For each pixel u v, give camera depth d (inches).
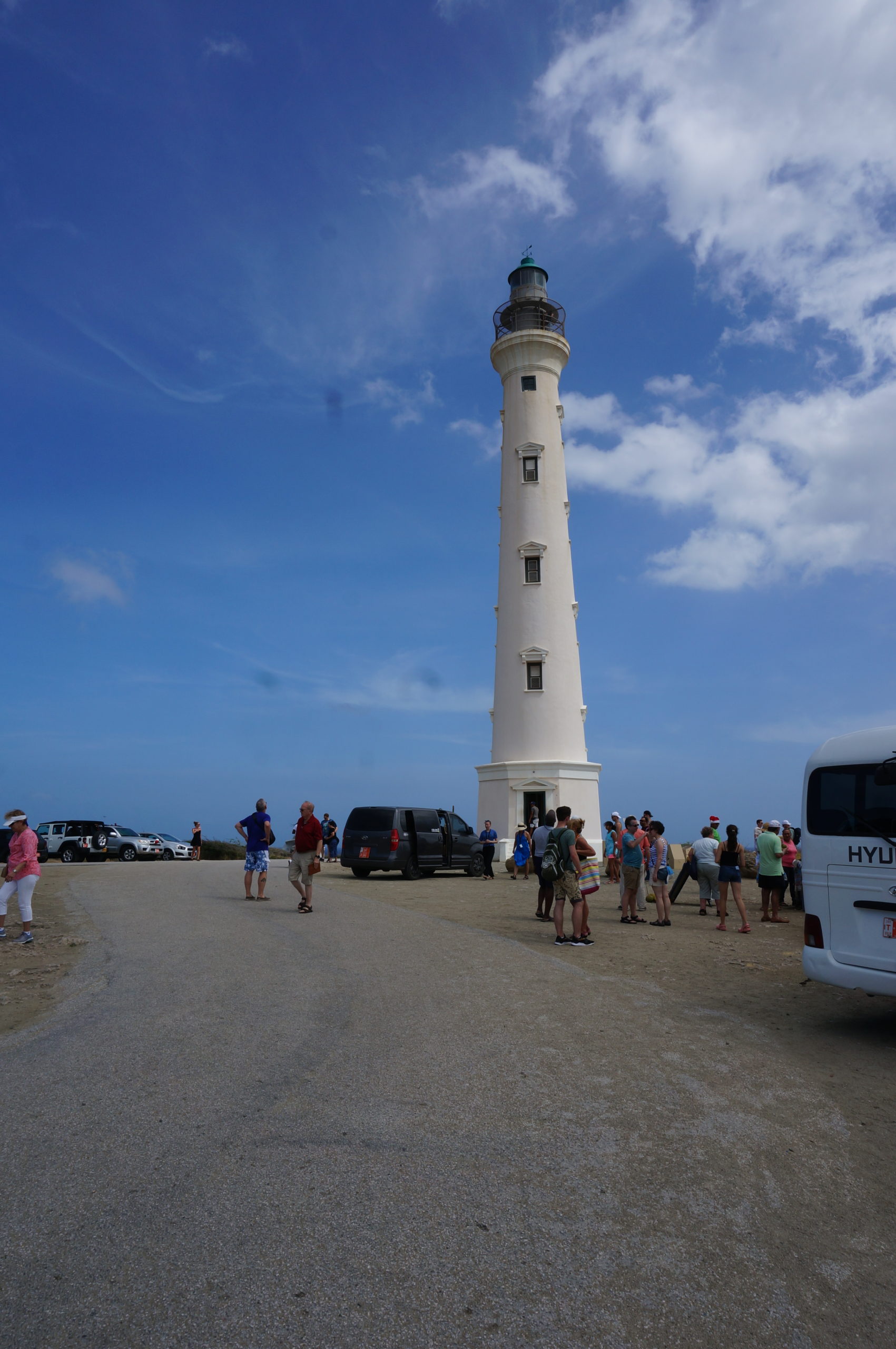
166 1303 123.6
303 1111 202.5
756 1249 144.3
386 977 369.4
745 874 1026.1
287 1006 310.3
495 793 1362.0
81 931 500.4
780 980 397.1
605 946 484.7
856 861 306.8
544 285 1569.9
